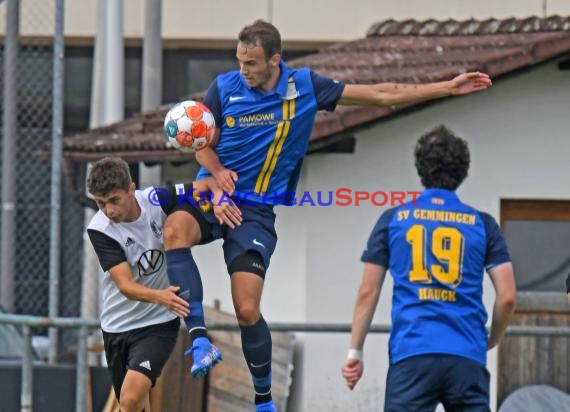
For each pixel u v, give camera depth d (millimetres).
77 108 52500
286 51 53719
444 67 34500
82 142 37219
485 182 34562
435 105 34281
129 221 23547
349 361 22297
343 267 34250
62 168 38750
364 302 22172
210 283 38469
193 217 22938
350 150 34156
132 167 39719
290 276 34969
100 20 44250
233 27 53156
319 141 33031
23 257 48156
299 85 22922
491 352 34500
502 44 36562
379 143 34281
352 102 23281
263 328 22906
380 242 22141
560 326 34906
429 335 21281
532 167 34688
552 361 34750
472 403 21391
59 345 46438
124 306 24406
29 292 48000
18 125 49219
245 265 22719
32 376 30234
